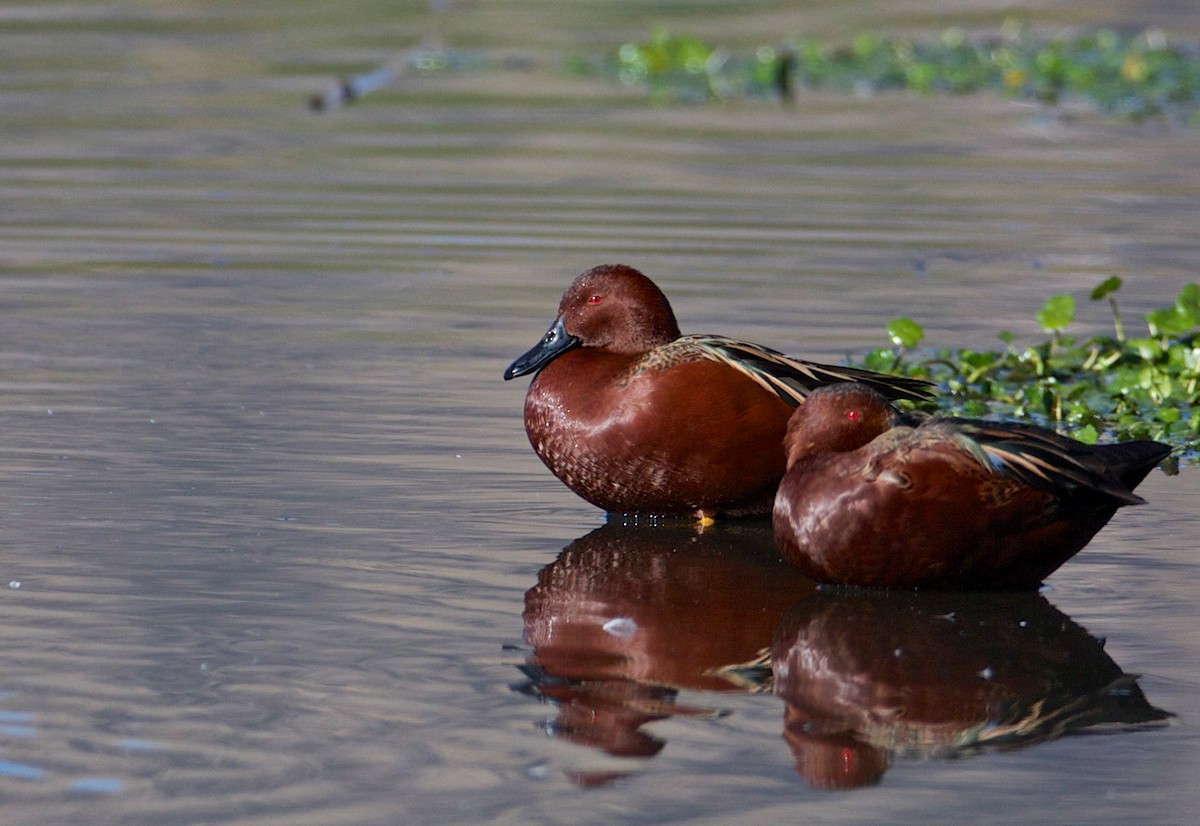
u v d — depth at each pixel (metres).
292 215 20.69
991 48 33.97
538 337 15.82
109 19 34.94
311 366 14.71
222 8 36.94
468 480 11.76
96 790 6.99
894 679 8.42
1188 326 14.20
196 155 23.91
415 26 35.62
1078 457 9.60
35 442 12.28
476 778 7.20
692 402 10.94
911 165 24.06
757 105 28.88
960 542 9.51
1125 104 29.17
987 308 16.86
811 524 9.68
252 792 7.00
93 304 16.75
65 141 24.56
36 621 8.84
